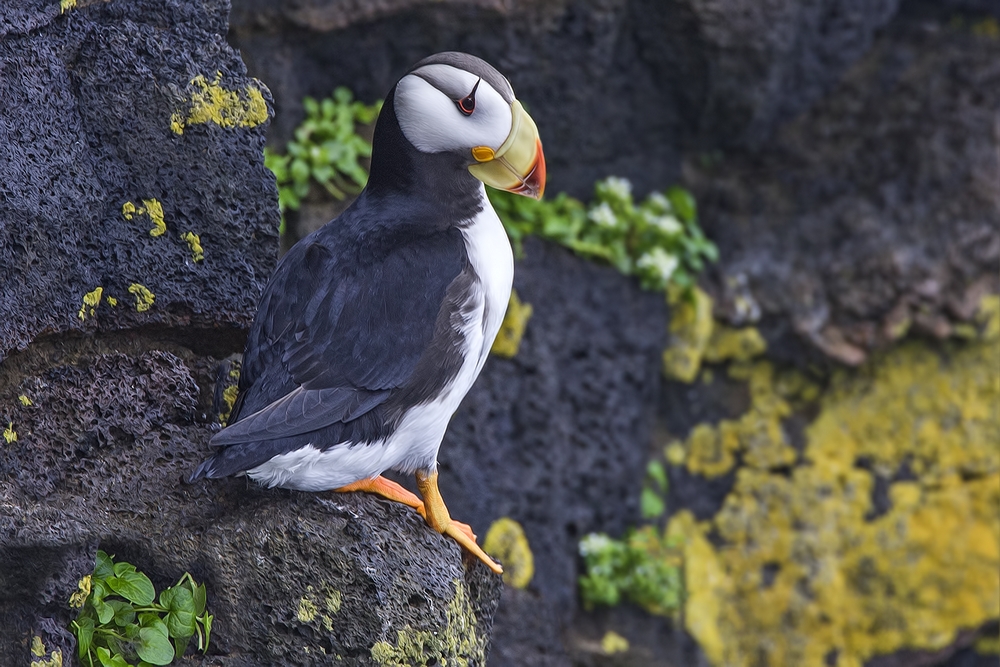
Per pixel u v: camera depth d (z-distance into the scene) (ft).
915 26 40.09
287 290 19.71
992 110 39.68
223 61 21.38
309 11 31.86
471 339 20.33
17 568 17.79
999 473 41.65
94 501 19.53
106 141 20.33
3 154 18.22
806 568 41.14
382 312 19.45
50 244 18.93
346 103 33.65
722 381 40.91
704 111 38.22
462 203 20.90
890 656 41.81
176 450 20.49
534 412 35.29
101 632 18.72
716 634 40.24
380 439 19.54
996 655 42.52
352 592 18.81
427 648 18.95
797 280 40.16
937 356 41.04
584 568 37.45
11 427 18.83
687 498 40.81
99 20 20.42
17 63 18.76
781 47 36.37
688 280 38.65
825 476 41.29
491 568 21.35
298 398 18.58
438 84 20.26
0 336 18.04
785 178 40.55
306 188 32.37
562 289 36.40
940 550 41.42
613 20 35.06
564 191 37.81
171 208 20.88
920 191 39.96
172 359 21.13
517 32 34.19
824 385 41.32
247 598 19.19
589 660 36.78
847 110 40.04
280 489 19.80
